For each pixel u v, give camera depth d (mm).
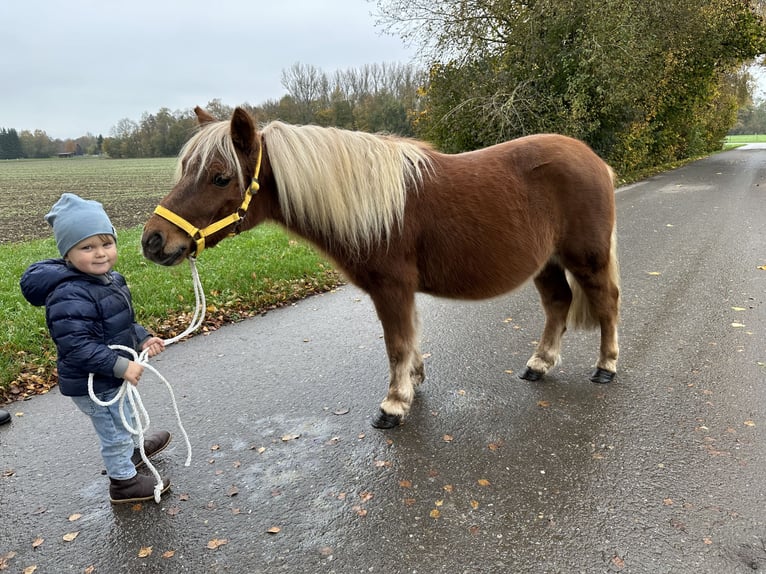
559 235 3037
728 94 28375
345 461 2652
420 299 5207
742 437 2666
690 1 14188
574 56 12805
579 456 2588
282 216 2672
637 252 6699
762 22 18703
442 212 2723
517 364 3686
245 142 2389
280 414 3135
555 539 2059
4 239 11484
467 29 13555
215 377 3641
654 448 2617
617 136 14656
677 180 15586
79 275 2148
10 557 2094
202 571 1998
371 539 2117
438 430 2893
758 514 2133
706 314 4398
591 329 3365
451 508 2271
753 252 6402
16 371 3611
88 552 2113
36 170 48500
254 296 5238
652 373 3420
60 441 2900
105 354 2104
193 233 2342
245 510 2324
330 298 5414
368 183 2572
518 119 12969
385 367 3732
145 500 2406
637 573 1876
